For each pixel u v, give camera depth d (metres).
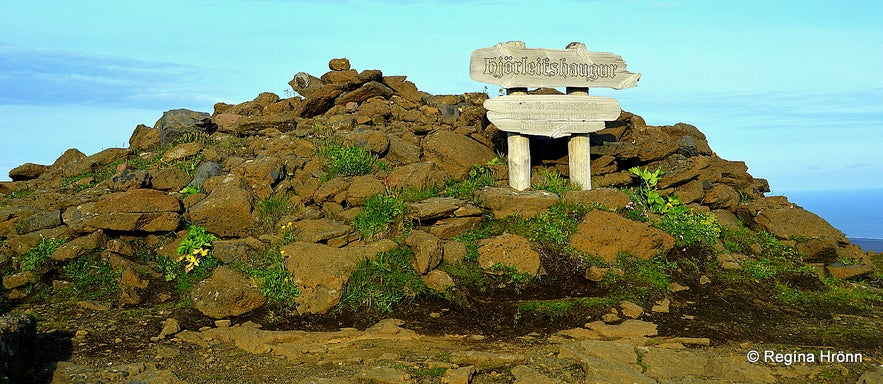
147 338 9.03
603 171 14.34
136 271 10.87
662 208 13.30
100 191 12.92
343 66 17.30
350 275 10.16
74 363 8.04
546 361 8.10
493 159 13.69
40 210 12.32
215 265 11.04
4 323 7.63
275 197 12.38
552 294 10.52
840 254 13.71
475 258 10.90
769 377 7.90
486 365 8.05
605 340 9.20
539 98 12.99
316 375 7.64
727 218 14.16
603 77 13.55
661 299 10.59
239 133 15.68
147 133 16.47
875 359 8.89
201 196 12.17
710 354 8.66
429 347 8.72
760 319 10.52
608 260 11.37
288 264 10.23
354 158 12.95
